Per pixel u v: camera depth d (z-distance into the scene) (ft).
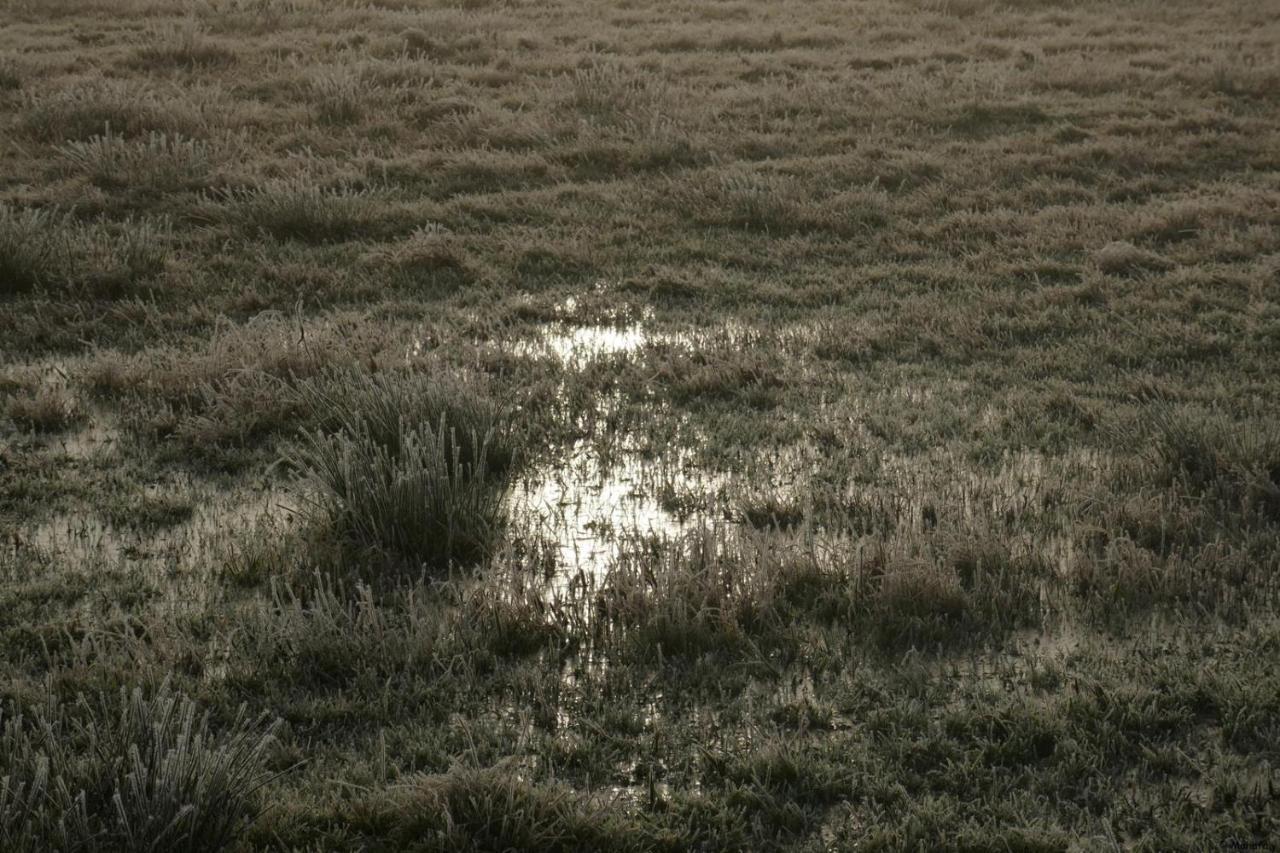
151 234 35.35
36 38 64.44
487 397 23.79
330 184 41.73
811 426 24.31
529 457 22.82
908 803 13.85
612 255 36.29
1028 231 38.88
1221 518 20.35
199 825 12.78
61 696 15.46
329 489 20.04
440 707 15.46
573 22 75.82
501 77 58.75
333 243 37.29
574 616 17.37
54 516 20.57
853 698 15.78
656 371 27.25
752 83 60.54
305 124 50.14
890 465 22.79
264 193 39.65
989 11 82.79
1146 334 30.01
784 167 45.16
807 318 31.45
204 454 22.98
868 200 41.01
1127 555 18.70
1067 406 25.61
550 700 15.72
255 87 55.88
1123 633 17.28
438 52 64.75
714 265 35.47
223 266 34.40
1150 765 14.61
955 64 65.10
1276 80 60.03
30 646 16.74
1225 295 32.99
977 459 23.17
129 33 66.49
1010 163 46.50
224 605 17.79
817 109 54.44
